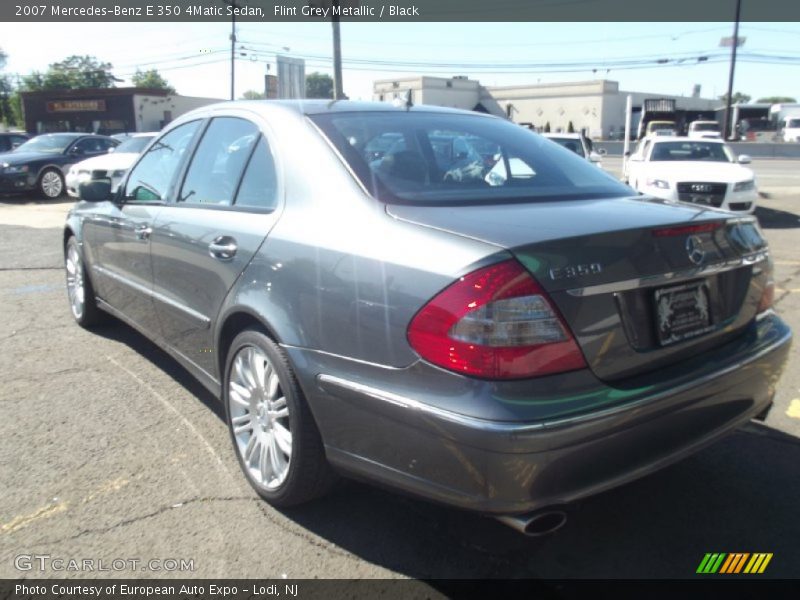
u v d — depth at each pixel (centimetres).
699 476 323
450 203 264
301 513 292
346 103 341
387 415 230
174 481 316
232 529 280
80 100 4450
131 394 416
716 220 260
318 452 271
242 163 328
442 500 225
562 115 6044
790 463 335
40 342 516
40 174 1614
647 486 314
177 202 373
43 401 404
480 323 209
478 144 326
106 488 309
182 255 348
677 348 246
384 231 245
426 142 312
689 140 1259
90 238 493
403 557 264
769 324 291
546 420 207
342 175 275
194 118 391
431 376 218
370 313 236
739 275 274
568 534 279
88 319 538
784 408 399
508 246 215
